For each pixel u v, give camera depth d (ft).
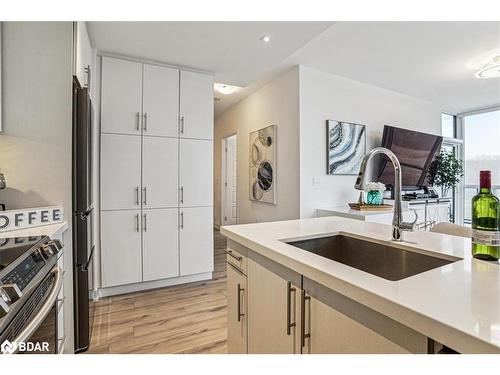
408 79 13.50
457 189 19.49
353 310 2.65
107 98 8.77
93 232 7.84
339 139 12.91
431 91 15.30
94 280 8.46
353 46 10.21
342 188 13.10
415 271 3.85
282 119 12.89
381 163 14.01
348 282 2.59
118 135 8.90
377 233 4.85
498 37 9.53
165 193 9.61
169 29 7.47
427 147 15.76
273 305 3.84
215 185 21.04
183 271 9.93
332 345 2.88
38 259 3.70
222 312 7.84
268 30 7.57
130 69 9.10
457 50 10.54
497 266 3.00
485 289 2.39
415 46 10.22
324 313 2.99
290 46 8.43
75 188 5.92
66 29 5.77
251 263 4.42
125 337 6.56
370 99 14.28
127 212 9.05
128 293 9.18
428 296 2.26
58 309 4.38
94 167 8.07
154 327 7.01
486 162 18.38
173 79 9.76
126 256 9.04
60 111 5.69
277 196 13.30
